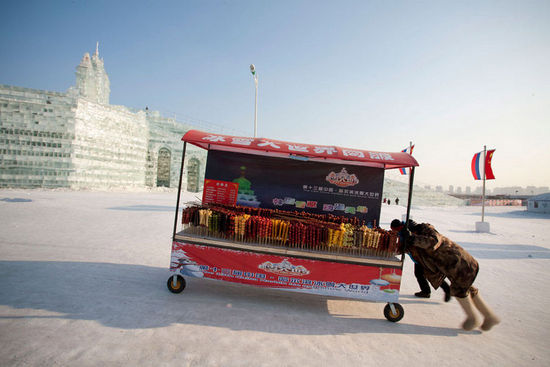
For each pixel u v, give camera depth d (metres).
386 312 4.13
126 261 5.95
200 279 5.18
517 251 10.57
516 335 3.97
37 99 26.84
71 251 6.41
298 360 2.89
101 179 30.50
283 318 3.87
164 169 41.72
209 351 2.89
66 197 19.36
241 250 4.30
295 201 5.56
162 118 41.06
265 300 4.50
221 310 3.93
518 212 37.75
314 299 4.75
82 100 28.38
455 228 17.28
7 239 7.07
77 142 27.70
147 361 2.65
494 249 10.75
